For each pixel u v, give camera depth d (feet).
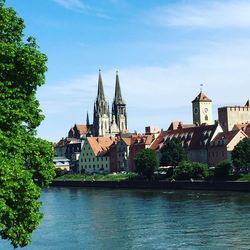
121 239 210.79
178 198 383.04
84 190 558.15
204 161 649.61
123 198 409.49
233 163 480.23
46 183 123.03
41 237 222.69
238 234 207.92
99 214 299.58
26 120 118.73
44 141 123.24
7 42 113.70
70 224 260.83
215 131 650.43
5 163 100.32
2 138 104.06
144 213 292.40
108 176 650.84
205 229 223.51
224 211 280.92
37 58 115.75
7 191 99.96
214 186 456.04
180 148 570.87
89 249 193.57
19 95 115.34
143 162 568.41
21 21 118.52
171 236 211.41
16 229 108.68
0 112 109.60
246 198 353.10
